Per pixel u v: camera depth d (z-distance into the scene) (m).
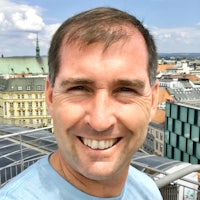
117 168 0.32
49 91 0.36
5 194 0.30
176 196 1.02
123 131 0.32
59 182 0.33
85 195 0.33
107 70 0.30
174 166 2.98
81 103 0.31
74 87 0.31
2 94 20.03
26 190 0.31
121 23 0.31
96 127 0.30
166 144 8.76
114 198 0.36
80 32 0.30
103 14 0.32
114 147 0.32
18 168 2.14
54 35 0.33
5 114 20.06
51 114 0.35
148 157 3.24
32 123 20.08
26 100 19.91
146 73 0.33
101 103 0.30
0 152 2.87
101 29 0.30
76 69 0.30
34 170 0.33
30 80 20.11
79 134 0.31
